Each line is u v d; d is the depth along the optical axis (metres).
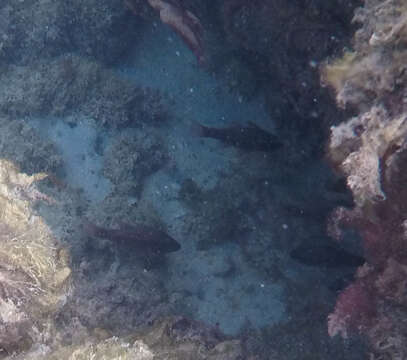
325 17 1.57
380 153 0.83
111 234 1.87
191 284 1.99
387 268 1.02
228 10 1.89
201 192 2.22
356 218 1.07
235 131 2.14
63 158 2.25
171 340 1.41
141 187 2.23
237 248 2.11
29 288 1.17
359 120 0.90
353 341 1.76
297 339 1.81
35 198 1.43
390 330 1.07
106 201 2.10
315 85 1.77
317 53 1.66
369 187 0.88
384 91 0.85
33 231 1.26
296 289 1.99
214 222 2.11
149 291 1.79
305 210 2.13
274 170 2.26
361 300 1.09
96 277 1.73
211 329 1.56
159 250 1.96
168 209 2.19
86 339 1.29
